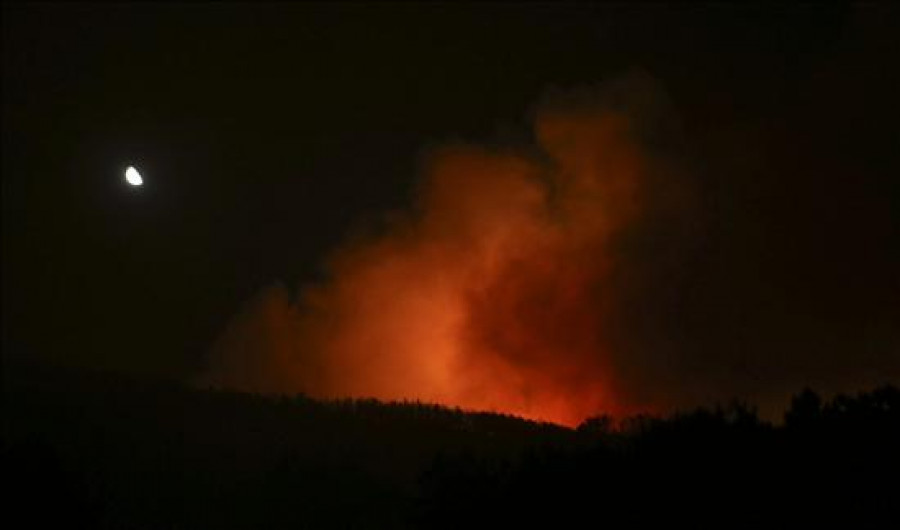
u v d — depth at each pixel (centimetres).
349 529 2242
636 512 1523
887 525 1354
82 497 1878
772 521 1419
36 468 1819
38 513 1767
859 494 1430
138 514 2255
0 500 1758
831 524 1380
